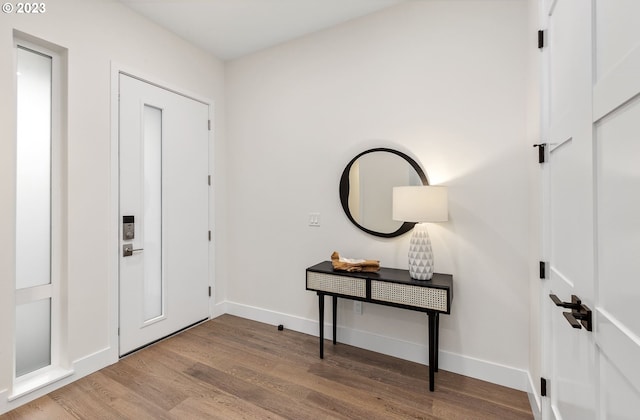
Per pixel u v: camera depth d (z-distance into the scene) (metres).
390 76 2.32
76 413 1.67
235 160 3.14
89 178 2.07
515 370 1.91
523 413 1.67
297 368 2.13
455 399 1.80
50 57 1.94
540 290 1.54
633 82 0.66
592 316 0.90
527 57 1.85
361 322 2.45
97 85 2.12
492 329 1.99
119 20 2.25
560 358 1.27
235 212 3.14
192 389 1.89
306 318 2.74
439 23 2.14
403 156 2.25
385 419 1.63
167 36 2.61
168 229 2.63
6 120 1.67
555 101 1.31
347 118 2.51
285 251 2.84
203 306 2.97
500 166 1.96
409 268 2.04
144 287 2.44
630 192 0.69
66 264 1.96
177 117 2.71
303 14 2.42
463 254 2.07
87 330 2.05
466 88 2.06
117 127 2.24
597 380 0.89
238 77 3.11
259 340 2.58
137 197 2.38
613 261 0.78
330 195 2.60
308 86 2.69
